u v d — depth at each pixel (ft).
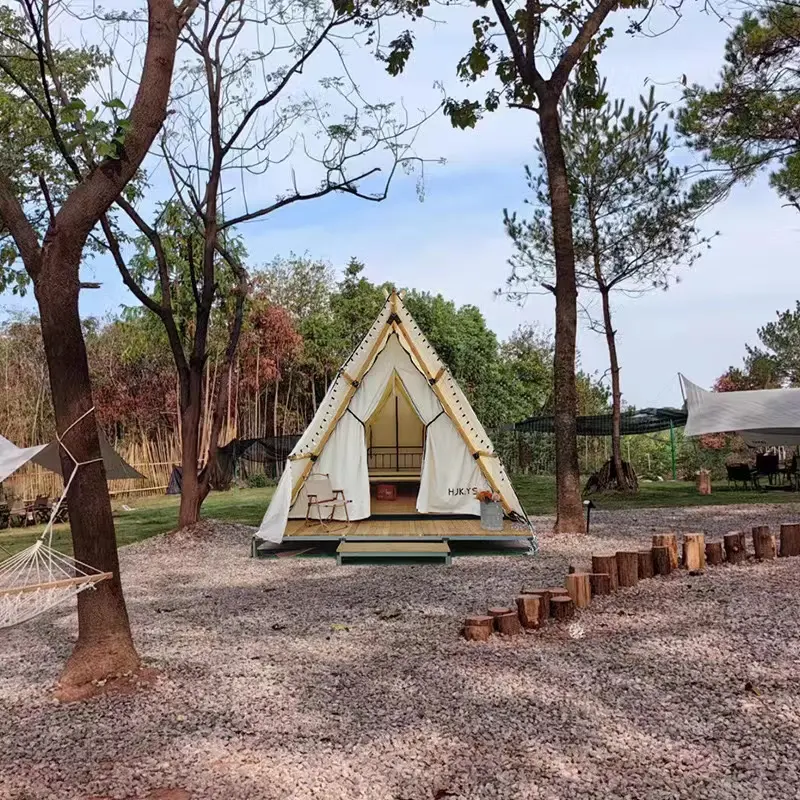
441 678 16.05
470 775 11.59
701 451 78.74
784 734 12.55
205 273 39.37
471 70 37.45
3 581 15.56
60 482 66.49
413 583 25.99
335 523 35.22
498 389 93.40
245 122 37.70
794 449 76.43
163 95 17.29
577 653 17.38
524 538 33.06
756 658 16.26
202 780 11.73
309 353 95.35
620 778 11.30
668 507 46.47
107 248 38.83
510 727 13.32
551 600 20.04
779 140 41.78
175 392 81.97
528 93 37.86
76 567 16.48
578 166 54.29
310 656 18.12
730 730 12.82
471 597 23.57
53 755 12.93
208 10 36.60
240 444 73.72
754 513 41.73
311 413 101.35
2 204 16.56
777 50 39.55
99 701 15.38
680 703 14.15
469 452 35.55
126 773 12.08
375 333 35.29
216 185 38.60
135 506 63.21
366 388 35.88
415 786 11.30
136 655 17.11
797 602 20.40
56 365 16.31
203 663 17.76
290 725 13.76
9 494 61.26
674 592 22.20
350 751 12.56
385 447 44.60
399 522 35.47
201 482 40.32
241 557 33.40
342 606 23.24
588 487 59.47
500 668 16.52
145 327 80.74
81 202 16.29
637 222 54.39
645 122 52.85
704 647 17.17
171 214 44.47
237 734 13.46
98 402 84.48
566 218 35.32
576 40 35.14
